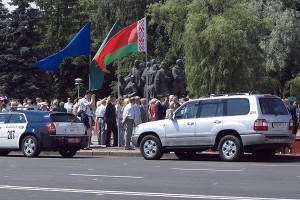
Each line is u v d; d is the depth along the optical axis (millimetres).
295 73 58656
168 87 45438
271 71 57594
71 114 29578
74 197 15320
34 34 62688
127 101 34094
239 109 25766
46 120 28828
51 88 63938
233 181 18406
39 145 28781
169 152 28516
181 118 27000
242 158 27500
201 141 26375
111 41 34375
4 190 16703
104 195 15586
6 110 32500
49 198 15219
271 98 25938
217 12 50812
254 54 50188
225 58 48625
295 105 30781
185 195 15367
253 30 52844
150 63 49344
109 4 71625
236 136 25719
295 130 29719
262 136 25219
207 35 48469
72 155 29891
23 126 29188
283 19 56844
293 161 26375
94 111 37031
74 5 81125
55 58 36500
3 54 62031
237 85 49156
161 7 55438
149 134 27656
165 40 70562
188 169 22422
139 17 70812
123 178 19453
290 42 56844
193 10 50562
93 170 22188
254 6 58219
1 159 27594
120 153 30156
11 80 61438
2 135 29641
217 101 26328
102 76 38406
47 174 20797
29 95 61500
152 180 18828
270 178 19203
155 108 31594
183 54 57531
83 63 77500
